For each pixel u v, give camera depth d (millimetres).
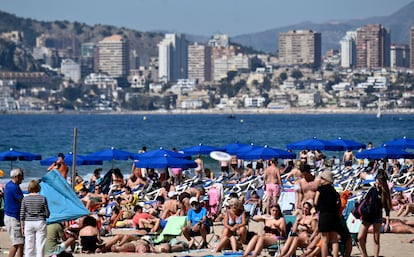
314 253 45781
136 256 50094
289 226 48906
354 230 48656
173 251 51969
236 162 99625
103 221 63531
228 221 50656
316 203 43188
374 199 44781
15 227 44281
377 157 91875
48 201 49438
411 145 100875
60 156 69500
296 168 80312
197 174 94375
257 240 47562
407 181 92750
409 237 56156
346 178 96625
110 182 82250
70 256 48000
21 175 44781
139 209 60625
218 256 48125
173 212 63031
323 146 103250
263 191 73188
